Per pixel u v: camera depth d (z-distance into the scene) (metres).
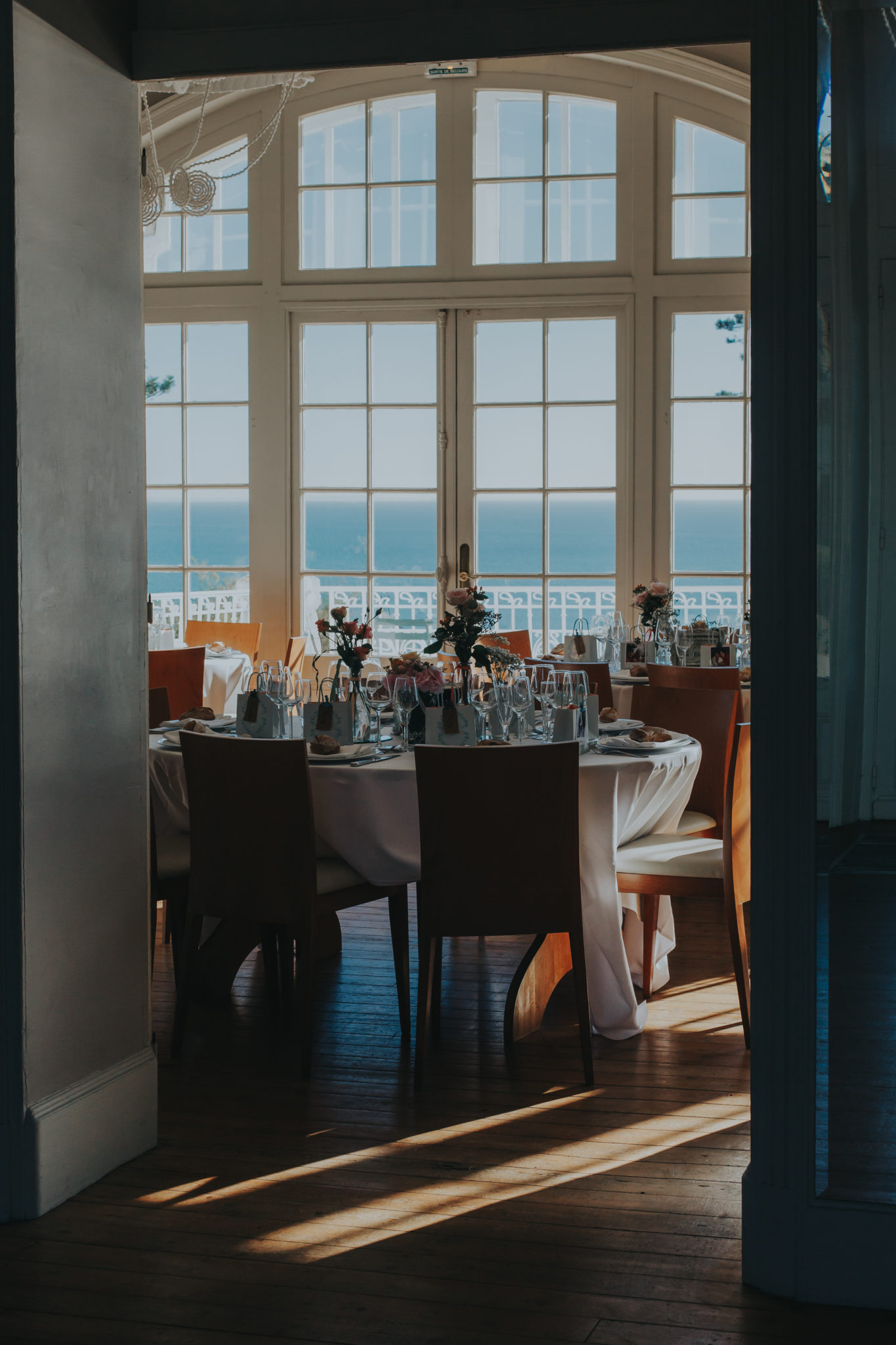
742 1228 2.30
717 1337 2.08
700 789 4.27
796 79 2.22
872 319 2.24
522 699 3.70
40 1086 2.53
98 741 2.70
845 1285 2.20
